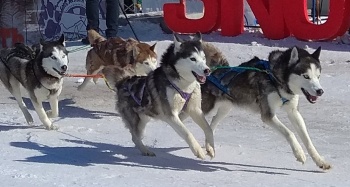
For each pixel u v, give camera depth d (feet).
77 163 16.37
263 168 16.22
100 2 39.70
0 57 21.80
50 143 18.62
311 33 36.88
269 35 38.19
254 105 16.98
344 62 32.55
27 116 21.34
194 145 16.31
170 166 16.30
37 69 20.11
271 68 16.40
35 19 38.99
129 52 22.63
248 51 34.99
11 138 19.16
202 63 16.05
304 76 15.75
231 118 22.09
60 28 39.86
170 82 16.37
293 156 17.46
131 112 17.57
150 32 41.42
